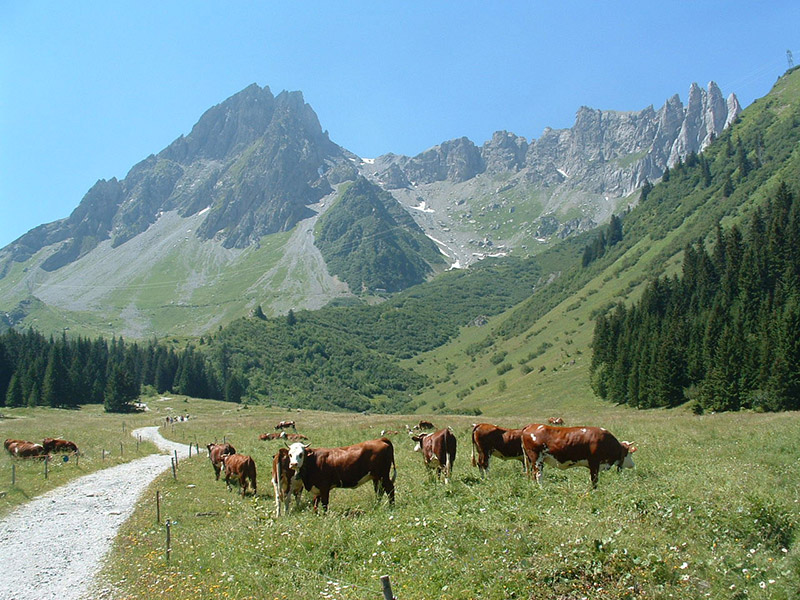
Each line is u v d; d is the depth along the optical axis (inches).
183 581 498.0
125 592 506.3
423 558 459.8
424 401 7726.4
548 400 4699.8
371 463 682.2
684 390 3341.5
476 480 779.4
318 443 1619.1
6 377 4808.1
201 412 4845.0
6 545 690.8
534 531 461.1
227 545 568.7
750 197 6614.2
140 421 3651.6
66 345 5802.2
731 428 1317.7
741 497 515.2
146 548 625.3
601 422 1963.6
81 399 4948.3
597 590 375.2
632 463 726.5
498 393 5925.2
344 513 641.0
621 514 499.2
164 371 6250.0
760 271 3941.9
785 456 880.9
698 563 400.5
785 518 474.9
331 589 434.9
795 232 3912.4
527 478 725.3
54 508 896.3
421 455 1122.0
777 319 3043.8
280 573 480.4
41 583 555.8
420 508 611.5
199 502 896.9
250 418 3863.2
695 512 501.7
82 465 1355.8
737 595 366.6
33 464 1346.0
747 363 2874.0
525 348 7440.9
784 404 2669.8
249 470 953.5
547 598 375.2
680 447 1023.6
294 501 719.7
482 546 452.8
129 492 1034.1
